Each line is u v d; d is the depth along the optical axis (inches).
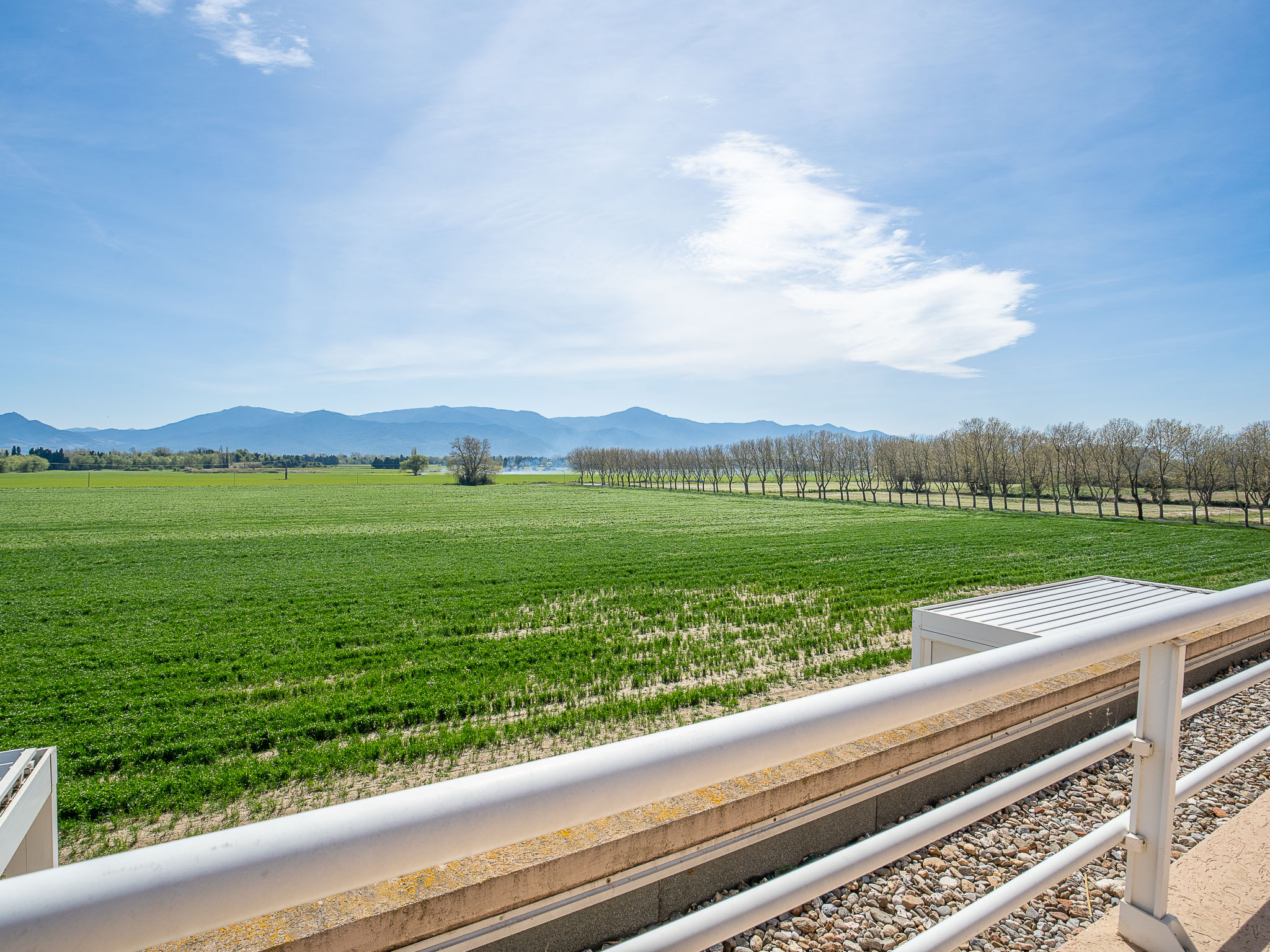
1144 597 327.9
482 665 578.9
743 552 1381.6
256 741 412.8
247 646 656.4
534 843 88.0
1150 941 62.8
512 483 6515.8
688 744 32.5
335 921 68.3
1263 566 1165.1
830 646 630.5
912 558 1269.7
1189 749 175.8
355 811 25.6
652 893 100.6
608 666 570.3
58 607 850.8
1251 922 67.4
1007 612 300.7
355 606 850.8
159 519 2303.2
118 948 20.4
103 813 326.0
